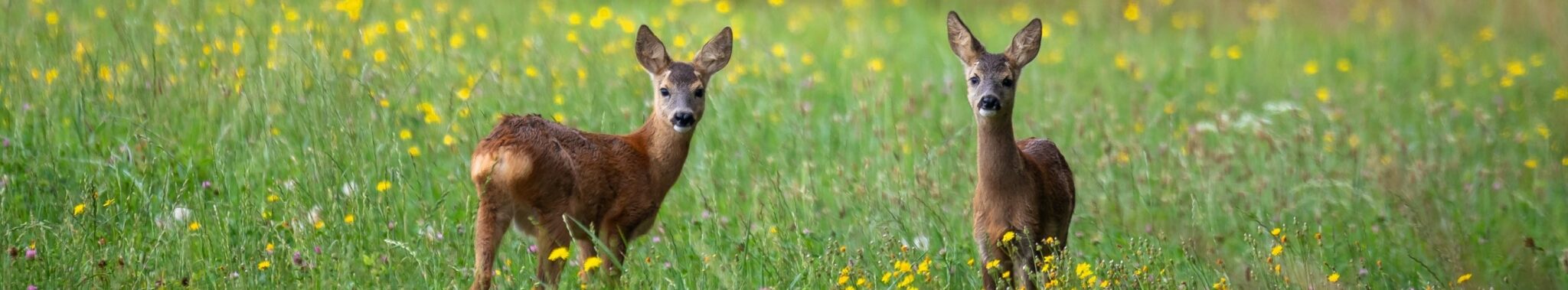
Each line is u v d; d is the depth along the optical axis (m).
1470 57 21.80
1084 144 13.38
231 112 11.53
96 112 11.22
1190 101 17.11
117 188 9.85
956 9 23.70
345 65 12.37
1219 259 9.79
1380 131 15.25
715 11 20.84
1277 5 25.23
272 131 10.90
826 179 11.60
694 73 9.96
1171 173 12.22
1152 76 18.75
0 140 10.51
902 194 10.66
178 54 12.38
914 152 12.66
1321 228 11.45
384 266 8.38
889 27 21.00
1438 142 13.96
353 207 9.15
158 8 14.75
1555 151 13.43
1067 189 10.14
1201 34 23.00
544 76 13.55
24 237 8.80
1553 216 11.87
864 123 13.32
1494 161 13.55
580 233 9.27
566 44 15.91
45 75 11.72
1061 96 16.08
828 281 8.56
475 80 12.88
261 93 11.48
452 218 9.96
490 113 12.26
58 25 13.11
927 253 9.55
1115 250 10.47
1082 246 10.80
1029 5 24.28
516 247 9.58
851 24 20.62
